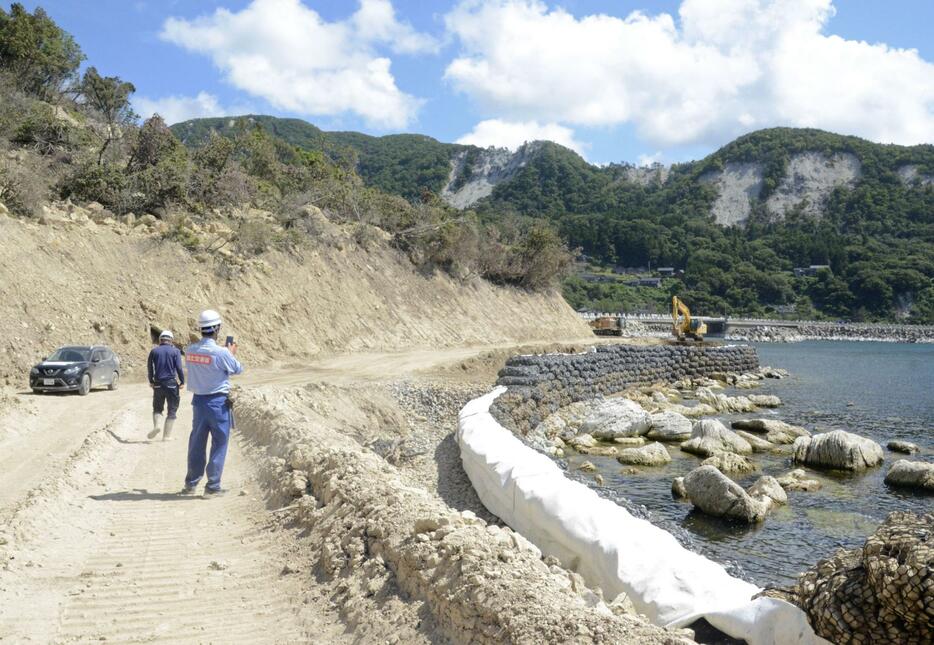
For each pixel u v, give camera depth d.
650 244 184.88
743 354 47.06
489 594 4.44
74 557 6.25
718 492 13.02
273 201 42.09
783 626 4.45
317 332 35.25
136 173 34.78
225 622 5.09
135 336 26.44
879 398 34.06
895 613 3.72
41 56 41.41
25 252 25.34
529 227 68.44
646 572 6.25
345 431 19.22
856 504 14.07
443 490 12.99
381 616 4.93
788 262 179.75
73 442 12.14
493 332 51.12
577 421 23.73
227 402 8.80
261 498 8.45
